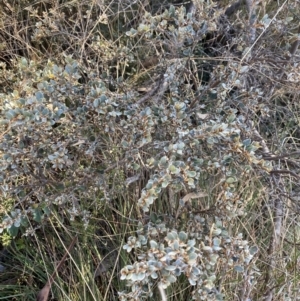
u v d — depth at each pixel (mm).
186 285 1687
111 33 2061
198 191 1636
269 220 1845
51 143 1486
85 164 1766
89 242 1757
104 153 1666
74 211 1547
